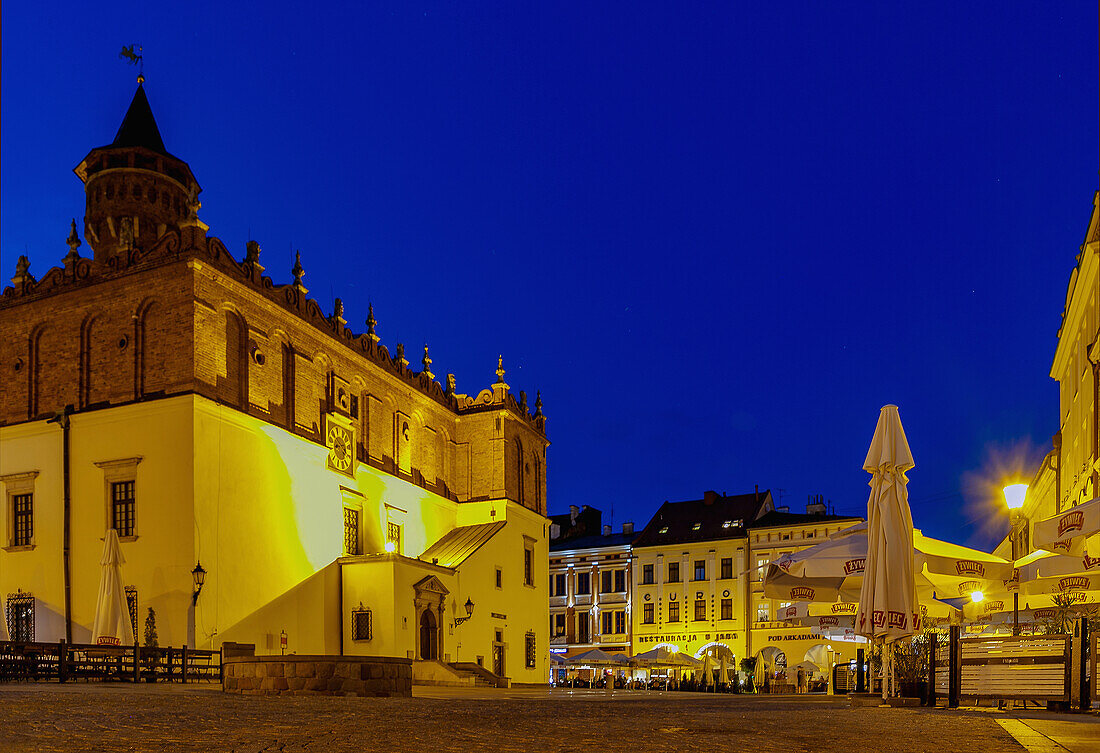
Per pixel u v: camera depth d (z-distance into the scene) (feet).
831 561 54.65
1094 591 62.80
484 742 25.84
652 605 226.58
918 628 49.98
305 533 122.21
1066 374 107.04
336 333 135.74
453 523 162.61
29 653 72.84
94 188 134.51
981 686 42.50
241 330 116.16
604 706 47.85
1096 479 82.02
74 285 116.06
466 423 167.94
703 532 228.43
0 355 120.37
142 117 139.03
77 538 110.22
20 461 116.16
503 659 155.22
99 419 111.24
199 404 106.42
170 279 109.70
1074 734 28.07
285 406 123.03
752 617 214.48
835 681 83.30
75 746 23.47
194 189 112.16
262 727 29.55
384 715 35.86
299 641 118.32
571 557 238.48
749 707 46.44
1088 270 79.56
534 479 176.76
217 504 107.34
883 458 45.60
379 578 125.59
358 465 135.95
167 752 22.65
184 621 101.81
